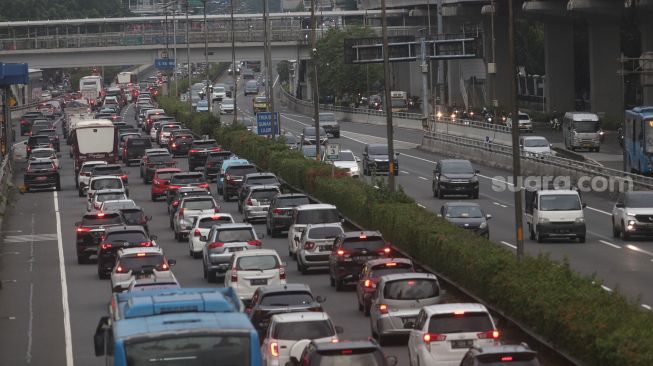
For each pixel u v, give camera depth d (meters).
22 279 140.38
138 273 114.19
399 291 90.81
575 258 135.75
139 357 45.31
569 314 77.88
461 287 108.94
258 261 111.19
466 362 60.84
